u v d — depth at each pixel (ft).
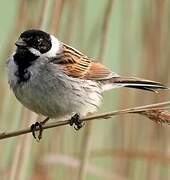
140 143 37.19
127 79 34.65
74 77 33.63
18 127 33.32
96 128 37.99
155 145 36.91
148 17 37.47
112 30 50.26
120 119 37.60
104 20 34.76
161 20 37.17
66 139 36.22
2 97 35.40
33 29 33.71
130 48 37.76
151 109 27.35
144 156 35.06
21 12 35.32
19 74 32.17
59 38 35.91
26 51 32.68
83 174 34.24
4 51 35.42
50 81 32.63
